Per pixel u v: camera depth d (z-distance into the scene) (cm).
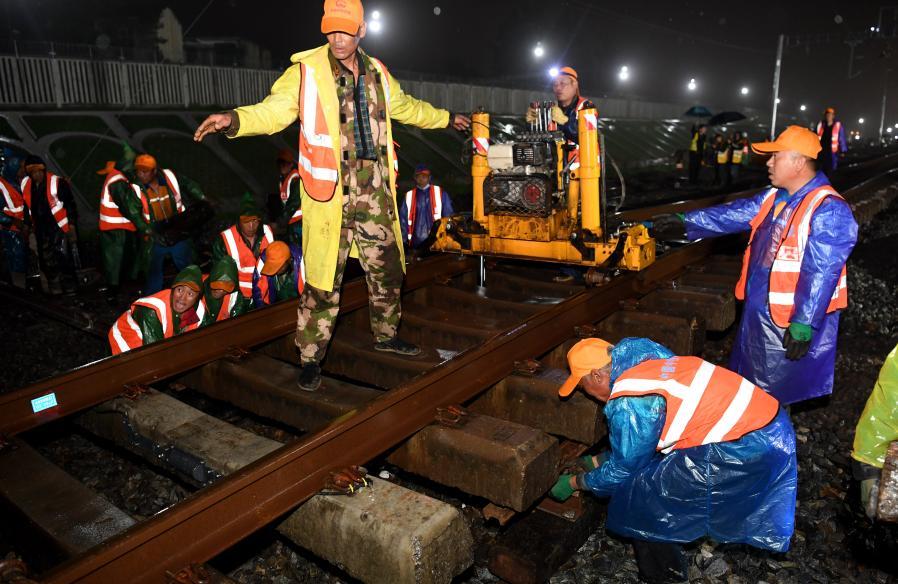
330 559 237
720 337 556
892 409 224
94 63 1477
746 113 5966
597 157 439
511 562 264
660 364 259
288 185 671
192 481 280
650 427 247
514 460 259
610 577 278
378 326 368
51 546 223
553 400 327
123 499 331
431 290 519
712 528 265
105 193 631
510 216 479
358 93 295
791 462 258
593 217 450
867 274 719
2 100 1335
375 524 221
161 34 2406
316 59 283
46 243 685
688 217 373
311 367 335
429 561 216
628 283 484
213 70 1722
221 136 1492
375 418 272
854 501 303
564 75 460
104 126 1386
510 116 2698
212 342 376
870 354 520
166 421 299
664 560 274
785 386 335
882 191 1238
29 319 604
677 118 4406
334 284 319
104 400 323
